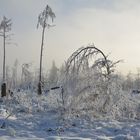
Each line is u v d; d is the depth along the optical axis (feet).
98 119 59.26
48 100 78.79
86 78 62.69
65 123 53.62
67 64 63.82
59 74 64.18
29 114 62.80
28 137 43.16
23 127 50.08
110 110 62.59
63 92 61.77
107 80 63.67
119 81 64.69
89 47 64.85
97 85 62.80
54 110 66.54
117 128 51.52
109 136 46.73
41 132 47.11
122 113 64.13
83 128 52.08
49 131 48.60
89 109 62.23
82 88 61.67
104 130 49.98
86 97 61.82
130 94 70.49
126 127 51.96
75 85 61.67
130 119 61.41
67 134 46.91
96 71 63.93
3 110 60.13
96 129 50.47
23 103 75.25
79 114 60.64
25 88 112.27
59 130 48.75
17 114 61.77
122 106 63.98
